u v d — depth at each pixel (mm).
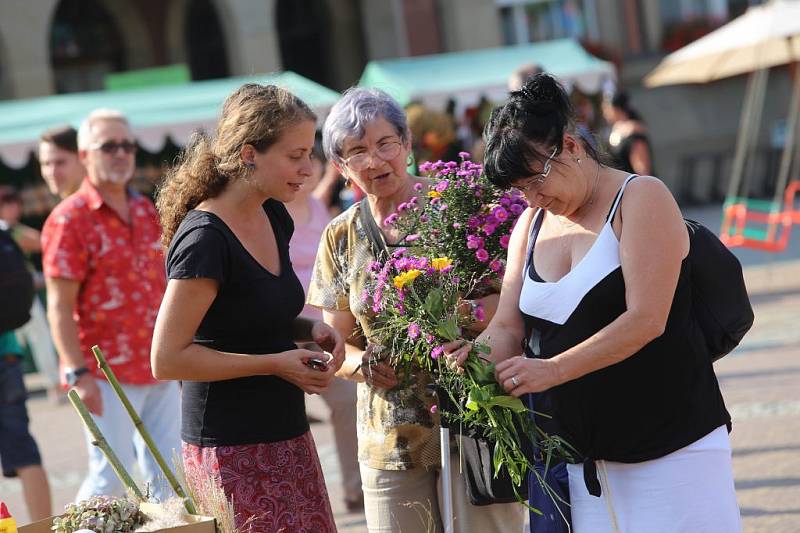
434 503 7426
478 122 23344
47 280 10148
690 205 44906
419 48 43406
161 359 6410
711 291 5996
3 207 21016
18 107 27422
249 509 6617
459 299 6809
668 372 5820
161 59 44688
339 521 11945
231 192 6656
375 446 7398
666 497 5840
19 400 11078
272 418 6727
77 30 43594
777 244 24859
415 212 7137
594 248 5805
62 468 16047
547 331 6000
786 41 28547
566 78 30797
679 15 46125
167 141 28859
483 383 6129
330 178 16625
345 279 7551
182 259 6387
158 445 10320
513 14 44688
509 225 6953
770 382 15664
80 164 12789
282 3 45531
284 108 6469
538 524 6250
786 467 11844
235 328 6594
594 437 5934
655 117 45562
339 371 7562
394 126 7258
